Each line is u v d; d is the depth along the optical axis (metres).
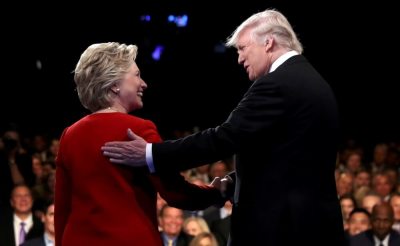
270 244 8.62
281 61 8.95
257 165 8.83
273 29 9.02
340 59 44.38
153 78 47.19
